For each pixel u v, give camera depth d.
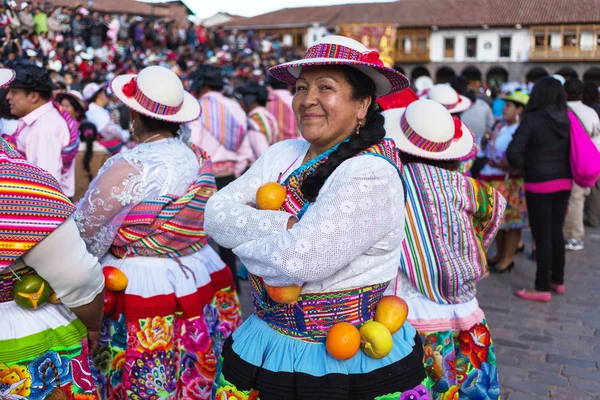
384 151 1.85
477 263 2.71
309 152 2.00
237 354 1.92
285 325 1.86
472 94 7.07
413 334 2.00
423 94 7.21
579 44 44.00
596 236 7.55
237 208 1.85
